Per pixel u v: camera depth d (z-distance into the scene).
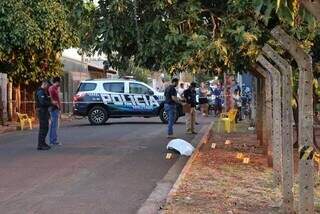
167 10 12.72
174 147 15.63
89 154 15.20
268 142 12.49
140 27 13.02
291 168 8.09
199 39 11.87
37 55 26.36
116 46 13.30
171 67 12.78
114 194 9.80
